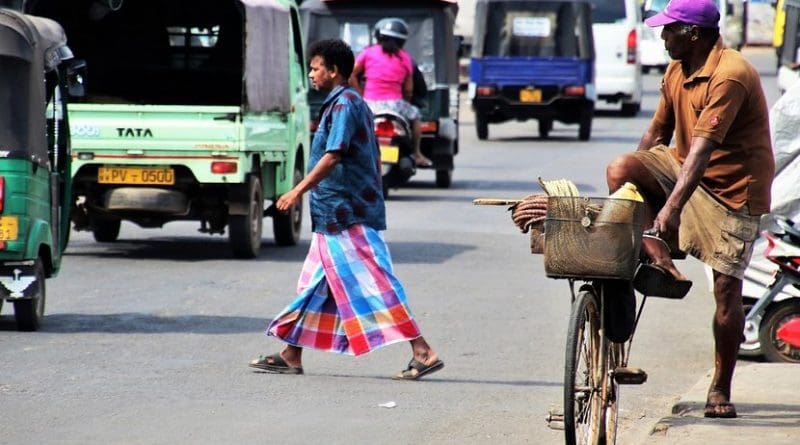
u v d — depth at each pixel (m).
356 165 25.83
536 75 87.69
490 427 22.56
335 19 63.88
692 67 21.38
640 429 23.03
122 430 21.89
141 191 41.19
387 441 21.55
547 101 87.69
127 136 40.88
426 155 61.97
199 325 31.25
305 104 49.78
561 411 19.80
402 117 56.16
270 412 23.28
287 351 26.44
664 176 21.03
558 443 21.59
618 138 90.94
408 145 57.12
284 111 45.19
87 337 29.66
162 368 26.64
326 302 26.19
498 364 27.86
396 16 62.81
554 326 32.16
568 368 18.69
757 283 28.42
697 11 21.11
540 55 88.81
